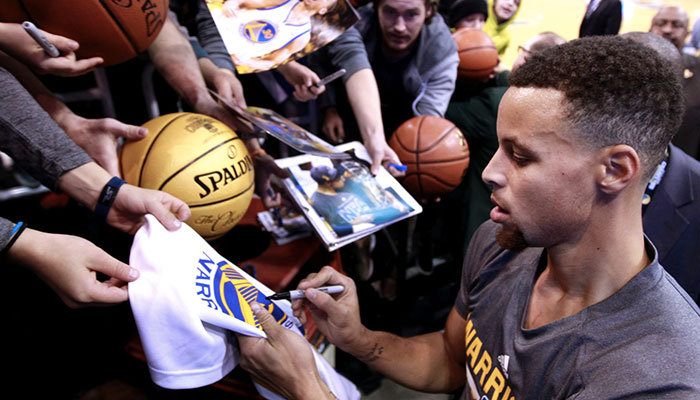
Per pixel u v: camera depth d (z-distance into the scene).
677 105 0.51
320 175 1.22
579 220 0.56
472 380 0.78
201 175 0.90
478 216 2.17
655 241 1.06
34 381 1.14
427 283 2.21
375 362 0.95
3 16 0.77
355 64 1.54
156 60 1.20
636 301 0.56
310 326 1.21
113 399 1.06
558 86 0.52
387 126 2.11
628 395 0.50
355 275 1.92
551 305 0.66
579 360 0.58
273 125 1.07
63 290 0.67
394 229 2.23
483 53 2.15
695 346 0.51
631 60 0.50
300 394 0.70
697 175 1.04
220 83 1.20
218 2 0.87
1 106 0.74
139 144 0.92
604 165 0.52
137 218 0.81
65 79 1.67
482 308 0.79
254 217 1.42
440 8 2.61
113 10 0.79
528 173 0.56
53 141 0.77
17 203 1.71
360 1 1.88
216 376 0.70
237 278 0.78
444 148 1.65
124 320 1.28
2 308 1.27
